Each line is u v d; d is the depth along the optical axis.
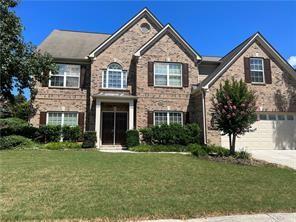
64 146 16.00
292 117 18.30
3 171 8.77
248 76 18.03
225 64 17.98
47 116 18.39
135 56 18.75
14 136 15.73
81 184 7.43
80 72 19.31
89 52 20.45
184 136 16.75
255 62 18.48
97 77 18.94
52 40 21.59
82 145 16.36
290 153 15.49
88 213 5.27
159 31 20.33
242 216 5.37
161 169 9.68
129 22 20.06
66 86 18.97
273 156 14.30
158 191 6.91
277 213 5.60
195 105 18.78
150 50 19.08
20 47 16.14
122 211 5.41
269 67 18.47
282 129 17.91
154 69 18.95
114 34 19.70
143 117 18.20
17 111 27.27
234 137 13.55
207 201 6.17
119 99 17.98
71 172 8.83
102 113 18.95
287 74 18.59
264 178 8.80
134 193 6.68
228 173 9.42
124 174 8.73
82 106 18.91
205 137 16.84
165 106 18.59
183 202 6.05
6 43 15.52
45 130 17.11
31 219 4.94
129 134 16.78
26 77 16.58
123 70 19.42
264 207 5.88
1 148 14.70
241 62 18.19
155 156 12.46
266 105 17.83
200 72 20.95
